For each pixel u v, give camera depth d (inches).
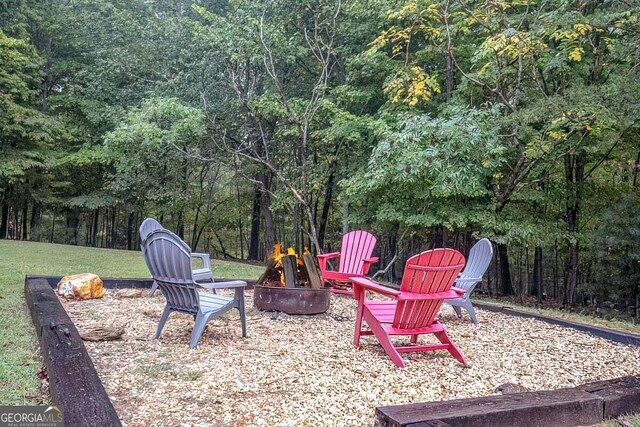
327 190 427.8
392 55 342.6
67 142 532.4
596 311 304.2
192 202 544.7
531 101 281.0
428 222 285.1
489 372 113.7
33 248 397.4
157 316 161.3
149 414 79.1
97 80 475.8
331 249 553.3
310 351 125.2
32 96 509.4
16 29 497.0
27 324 134.4
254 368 107.4
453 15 293.4
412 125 259.0
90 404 66.7
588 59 284.5
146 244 130.5
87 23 492.7
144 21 512.4
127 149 407.5
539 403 79.9
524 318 187.8
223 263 400.8
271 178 477.7
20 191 542.3
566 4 249.9
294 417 80.7
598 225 312.7
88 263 318.0
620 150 311.9
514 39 243.8
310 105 347.9
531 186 307.3
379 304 134.4
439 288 119.7
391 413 72.6
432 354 128.3
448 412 73.6
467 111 266.5
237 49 339.6
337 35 367.6
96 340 125.3
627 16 241.3
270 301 174.4
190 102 381.7
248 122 385.1
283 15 358.0
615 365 123.8
